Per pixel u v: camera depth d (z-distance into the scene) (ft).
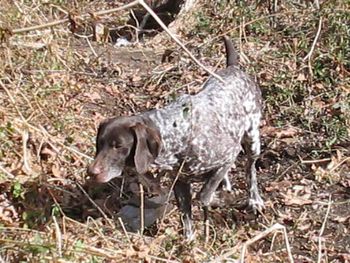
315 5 37.24
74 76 32.73
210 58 34.88
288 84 31.30
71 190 23.73
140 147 19.70
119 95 31.99
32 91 28.43
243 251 18.99
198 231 22.16
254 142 23.41
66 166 24.67
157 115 20.61
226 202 24.02
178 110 20.79
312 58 32.65
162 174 23.18
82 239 20.47
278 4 38.14
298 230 22.74
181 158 20.71
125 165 20.26
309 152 27.48
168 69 33.94
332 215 23.67
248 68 32.71
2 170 22.99
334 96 30.50
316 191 25.12
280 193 24.93
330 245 22.09
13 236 20.25
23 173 23.36
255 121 23.34
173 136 20.47
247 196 24.04
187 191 21.58
